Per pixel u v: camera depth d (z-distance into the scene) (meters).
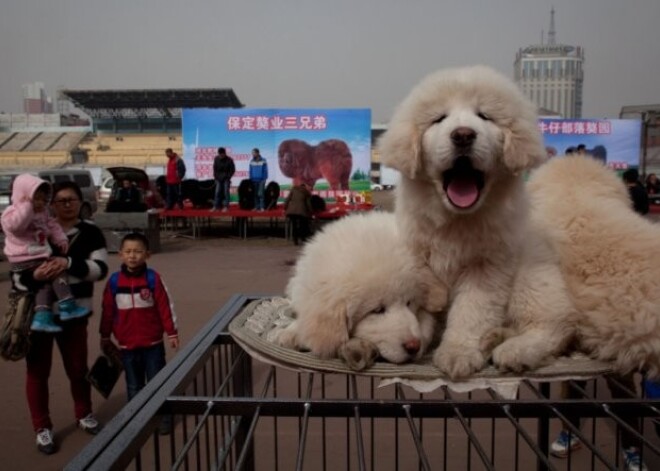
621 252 2.30
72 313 4.52
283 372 6.02
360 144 19.30
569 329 2.28
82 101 70.56
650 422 4.39
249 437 1.72
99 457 1.45
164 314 4.75
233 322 2.70
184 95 69.88
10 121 83.88
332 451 4.48
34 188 4.27
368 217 2.78
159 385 1.95
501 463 4.29
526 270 2.30
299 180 19.48
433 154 2.20
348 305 2.16
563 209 2.57
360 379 5.67
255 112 19.34
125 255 4.70
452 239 2.27
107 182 29.66
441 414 1.85
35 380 4.47
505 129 2.22
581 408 1.84
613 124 22.61
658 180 21.84
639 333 2.14
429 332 2.33
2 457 4.41
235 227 19.91
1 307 8.91
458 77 2.34
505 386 2.06
